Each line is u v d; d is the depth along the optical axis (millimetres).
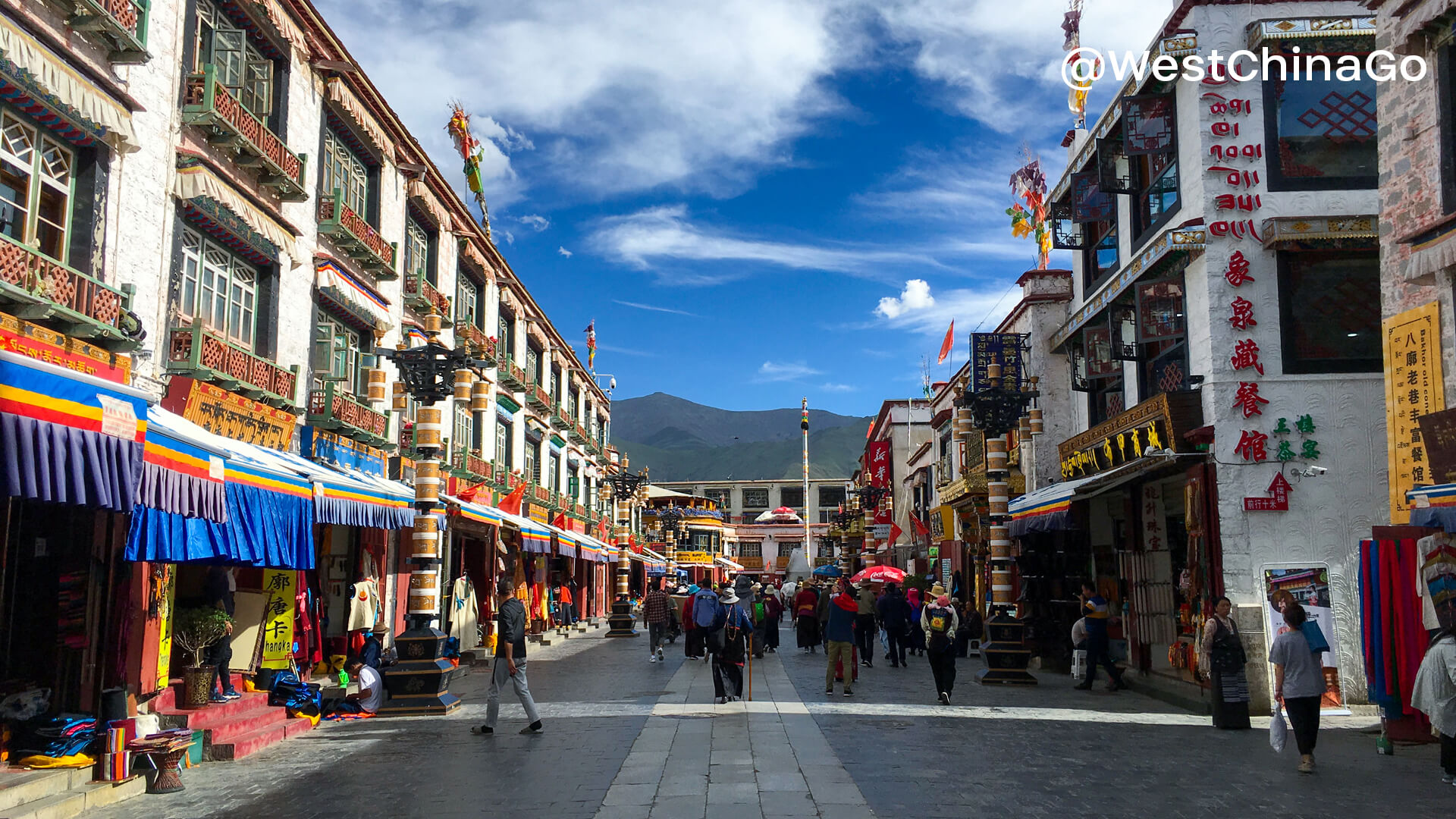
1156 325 14531
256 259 13320
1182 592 15438
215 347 11406
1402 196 11219
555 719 11922
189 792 8031
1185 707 13086
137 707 9453
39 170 9117
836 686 15789
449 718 12227
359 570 16094
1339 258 13617
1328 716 12336
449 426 21188
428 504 13602
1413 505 10648
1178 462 13914
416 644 12852
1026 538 21344
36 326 8469
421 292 19234
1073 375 19875
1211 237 13719
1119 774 8516
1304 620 9172
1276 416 13305
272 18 13445
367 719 12312
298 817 7129
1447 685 8312
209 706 10273
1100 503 19031
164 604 10023
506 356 27531
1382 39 11562
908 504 43562
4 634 8164
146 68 10562
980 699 14008
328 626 15422
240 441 12156
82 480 6598
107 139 9797
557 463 35000
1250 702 12797
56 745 7711
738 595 14172
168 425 8180
